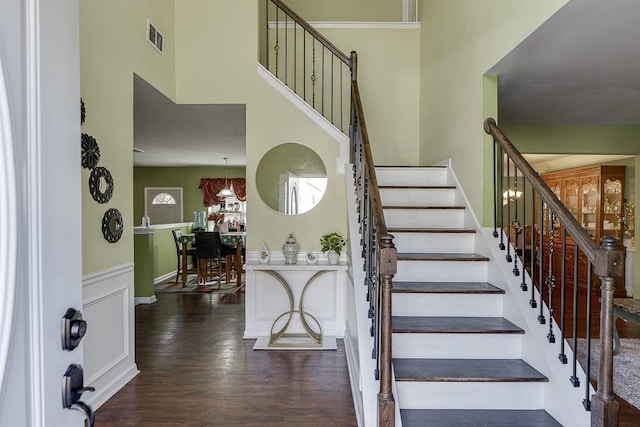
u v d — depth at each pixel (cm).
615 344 325
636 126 478
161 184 1016
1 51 59
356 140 325
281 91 390
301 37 466
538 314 233
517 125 478
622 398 256
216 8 388
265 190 398
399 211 334
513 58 258
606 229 593
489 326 241
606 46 239
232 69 389
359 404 227
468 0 316
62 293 74
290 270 378
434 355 238
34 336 66
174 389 270
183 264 641
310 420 231
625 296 563
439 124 394
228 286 641
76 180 79
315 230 394
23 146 64
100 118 254
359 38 467
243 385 277
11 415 61
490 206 295
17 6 63
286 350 348
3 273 57
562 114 421
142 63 314
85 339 239
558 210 198
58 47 74
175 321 440
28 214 65
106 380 258
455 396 213
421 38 460
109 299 264
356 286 255
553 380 201
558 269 664
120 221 276
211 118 453
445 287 266
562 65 271
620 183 595
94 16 246
